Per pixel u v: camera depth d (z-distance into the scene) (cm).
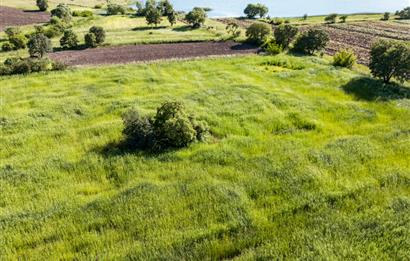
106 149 1694
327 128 1912
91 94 2591
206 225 1077
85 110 2283
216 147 1634
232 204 1153
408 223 997
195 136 1720
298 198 1177
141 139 1670
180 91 2639
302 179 1294
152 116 1905
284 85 2786
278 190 1244
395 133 1712
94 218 1139
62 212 1178
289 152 1527
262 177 1328
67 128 2009
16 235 1077
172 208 1160
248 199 1199
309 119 2011
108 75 3116
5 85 2906
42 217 1162
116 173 1455
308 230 1001
